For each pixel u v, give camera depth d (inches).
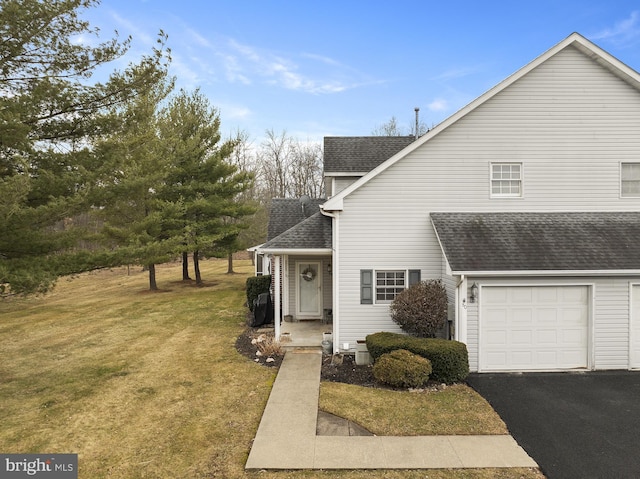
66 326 577.3
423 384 334.6
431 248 433.7
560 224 414.9
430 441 241.4
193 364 391.5
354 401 300.4
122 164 432.1
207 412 283.1
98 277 1283.2
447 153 432.8
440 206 433.4
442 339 370.6
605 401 302.4
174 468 214.4
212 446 237.1
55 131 378.9
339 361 398.3
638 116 430.0
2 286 324.2
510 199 430.9
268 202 1765.5
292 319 570.6
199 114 959.6
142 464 218.4
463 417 274.1
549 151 430.9
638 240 391.5
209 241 882.1
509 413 282.0
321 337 480.1
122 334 522.6
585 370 374.3
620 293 373.7
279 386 331.3
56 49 363.9
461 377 341.1
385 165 431.5
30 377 362.0
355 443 238.8
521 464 216.7
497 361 375.9
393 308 397.1
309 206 694.5
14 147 328.2
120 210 738.8
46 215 342.0
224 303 747.4
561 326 376.8
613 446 236.1
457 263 368.8
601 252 378.0
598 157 430.9
